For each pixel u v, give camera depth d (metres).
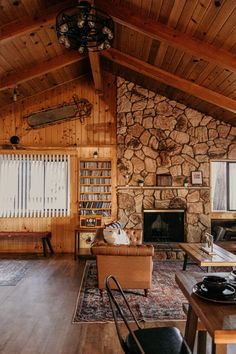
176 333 2.16
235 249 5.97
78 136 7.28
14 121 7.23
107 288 2.11
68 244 7.21
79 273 5.48
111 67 6.82
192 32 4.17
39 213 7.18
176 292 4.54
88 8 3.42
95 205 7.09
